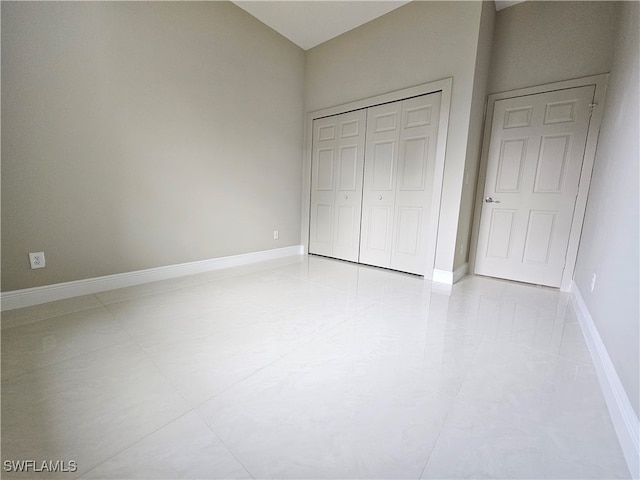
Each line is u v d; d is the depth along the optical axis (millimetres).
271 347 1454
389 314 1921
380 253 3213
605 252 1574
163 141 2408
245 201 3174
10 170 1716
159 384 1138
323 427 948
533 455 864
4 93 1648
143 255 2402
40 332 1535
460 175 2527
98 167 2068
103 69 2016
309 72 3607
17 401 1019
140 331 1579
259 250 3426
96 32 1956
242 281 2594
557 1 2432
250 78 3018
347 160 3398
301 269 3094
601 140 2207
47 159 1840
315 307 2010
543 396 1137
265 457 831
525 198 2717
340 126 3406
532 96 2592
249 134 3102
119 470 775
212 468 790
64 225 1957
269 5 2775
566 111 2449
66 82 1860
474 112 2512
